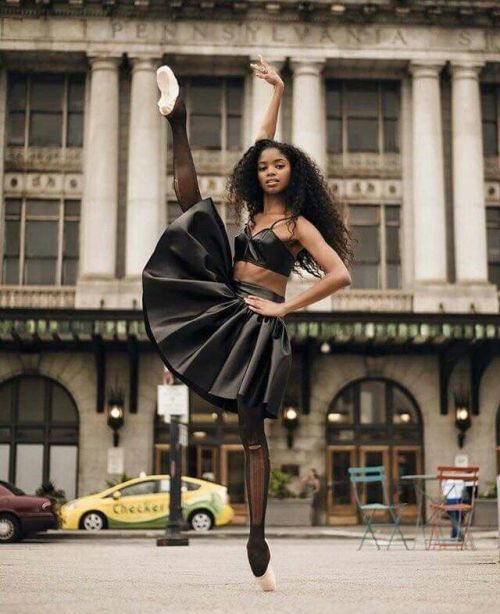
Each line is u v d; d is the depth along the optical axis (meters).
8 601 5.59
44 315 34.09
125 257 37.84
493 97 40.84
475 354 37.59
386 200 39.50
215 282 5.83
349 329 34.38
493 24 39.28
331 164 39.69
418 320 34.50
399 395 38.41
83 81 39.84
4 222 38.75
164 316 5.77
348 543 23.34
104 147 38.06
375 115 40.19
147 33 38.53
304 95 38.59
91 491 36.88
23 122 39.41
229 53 38.59
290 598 5.61
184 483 30.69
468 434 38.09
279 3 38.38
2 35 38.22
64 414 37.78
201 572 9.12
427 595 5.99
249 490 5.86
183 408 22.31
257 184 6.16
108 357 37.59
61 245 38.75
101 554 15.73
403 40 39.06
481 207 38.47
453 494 22.05
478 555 14.62
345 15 38.62
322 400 37.94
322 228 6.12
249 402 5.68
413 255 38.91
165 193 38.88
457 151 38.91
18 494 25.03
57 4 38.16
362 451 37.91
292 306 5.77
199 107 39.94
